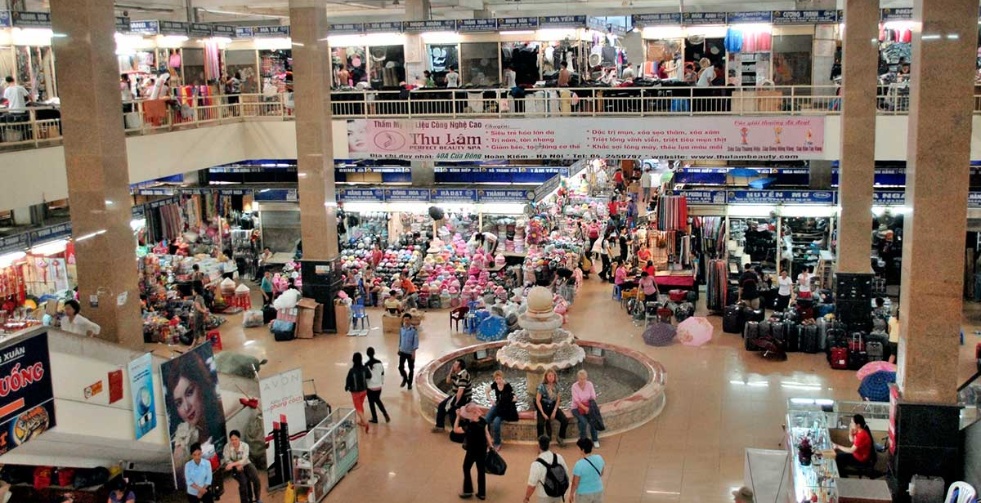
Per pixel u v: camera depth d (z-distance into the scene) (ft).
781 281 69.05
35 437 32.91
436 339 65.92
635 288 73.46
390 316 67.87
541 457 36.09
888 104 73.46
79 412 35.37
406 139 73.67
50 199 57.31
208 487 39.40
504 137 72.38
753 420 49.55
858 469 40.65
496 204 81.46
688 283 72.79
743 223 77.20
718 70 77.20
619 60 96.99
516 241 82.94
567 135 71.51
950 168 38.83
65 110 50.08
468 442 40.73
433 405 50.29
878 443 43.09
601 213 97.66
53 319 57.72
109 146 50.96
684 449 45.98
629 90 73.56
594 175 113.80
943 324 39.47
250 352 63.98
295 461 40.73
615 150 70.95
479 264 78.07
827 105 81.15
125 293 52.49
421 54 87.76
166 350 64.39
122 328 52.29
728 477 42.73
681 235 74.49
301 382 43.32
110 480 41.09
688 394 53.78
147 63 86.58
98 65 49.93
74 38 49.32
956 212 38.96
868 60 60.70
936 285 39.40
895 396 40.65
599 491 35.99
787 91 82.23
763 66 82.23
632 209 93.56
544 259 77.36
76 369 35.09
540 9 123.75
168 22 84.43
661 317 66.90
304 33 65.77
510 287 75.36
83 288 51.88
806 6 90.79
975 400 43.55
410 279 74.69
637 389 54.49
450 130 72.95
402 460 45.62
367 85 85.30
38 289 67.36
